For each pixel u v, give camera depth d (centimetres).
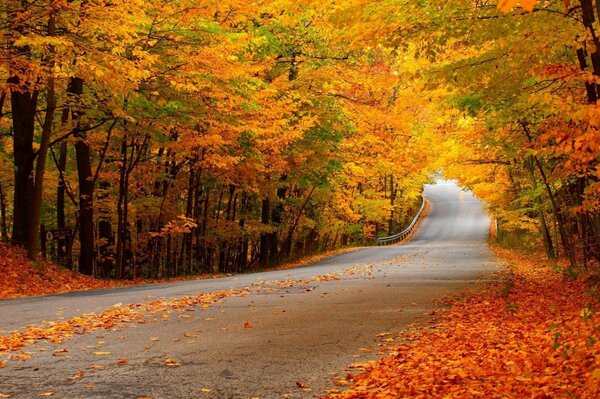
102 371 711
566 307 1235
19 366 735
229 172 2553
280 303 1285
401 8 1148
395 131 3195
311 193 3391
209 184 2772
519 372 669
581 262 2191
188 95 2031
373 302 1296
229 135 2211
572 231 2438
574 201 2084
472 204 7406
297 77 2725
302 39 2619
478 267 2306
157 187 2712
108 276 2394
